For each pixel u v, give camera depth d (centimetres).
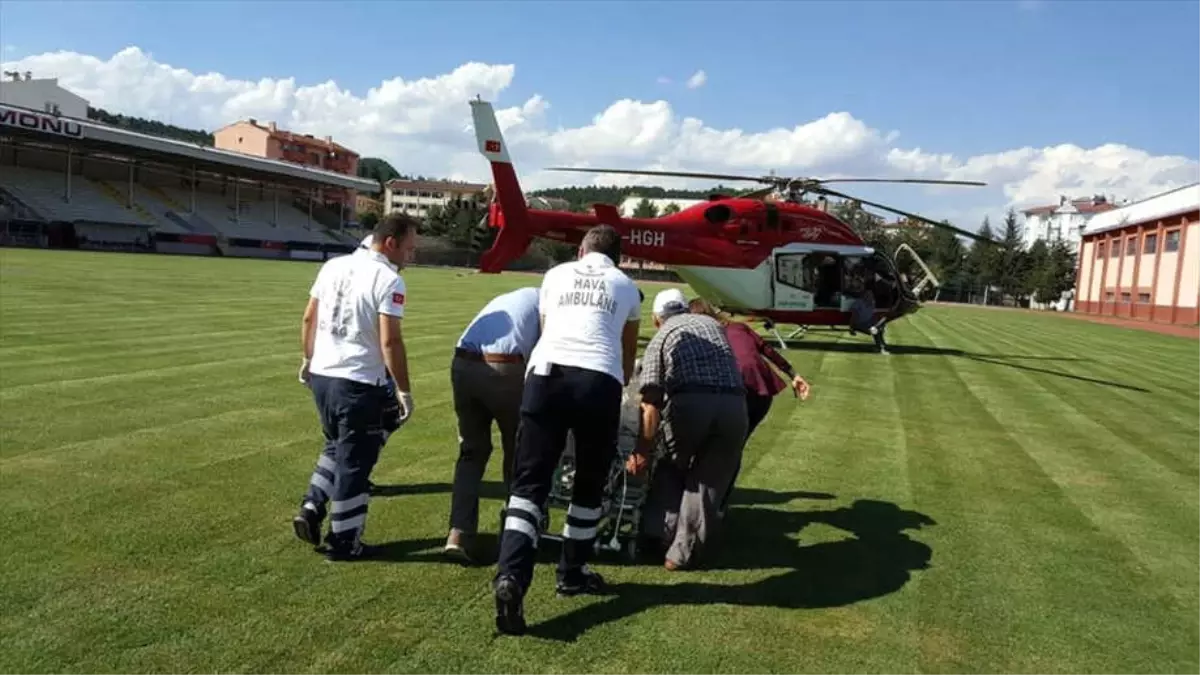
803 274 1459
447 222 7819
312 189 7612
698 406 395
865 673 306
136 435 590
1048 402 1001
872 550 442
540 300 370
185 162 6150
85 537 393
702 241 1440
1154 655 332
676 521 412
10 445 546
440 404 775
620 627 334
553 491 432
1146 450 735
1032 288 7306
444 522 448
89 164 6022
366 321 382
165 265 3356
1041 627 354
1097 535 483
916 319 2927
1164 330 3450
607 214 1435
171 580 352
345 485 382
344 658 295
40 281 2009
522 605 330
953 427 805
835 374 1170
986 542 462
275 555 387
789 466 618
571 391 340
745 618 349
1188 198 4309
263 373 870
